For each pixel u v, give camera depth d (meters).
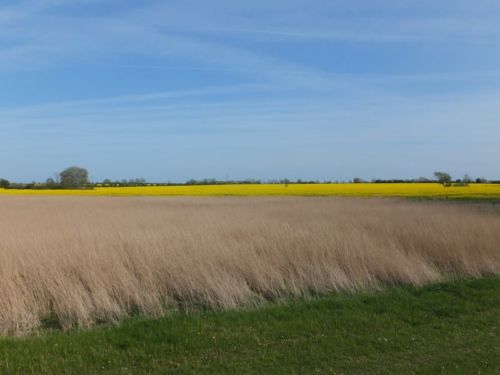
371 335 7.09
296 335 7.12
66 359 6.14
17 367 5.88
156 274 9.84
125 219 20.95
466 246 12.52
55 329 7.84
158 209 28.55
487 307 8.70
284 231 14.01
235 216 20.98
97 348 6.54
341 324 7.64
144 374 5.73
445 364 5.93
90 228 16.38
